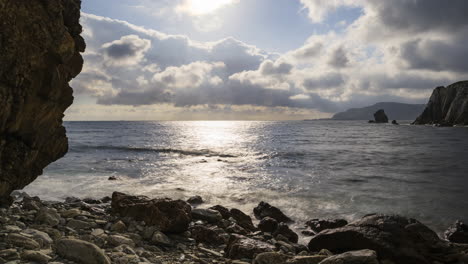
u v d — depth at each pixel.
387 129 138.50
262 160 35.09
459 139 71.06
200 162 32.94
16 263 4.38
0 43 6.00
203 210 11.63
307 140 72.50
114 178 21.28
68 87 8.49
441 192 18.44
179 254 7.22
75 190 17.61
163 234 8.20
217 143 63.25
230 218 11.91
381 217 7.98
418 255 6.79
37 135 8.00
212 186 19.73
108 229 8.20
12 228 6.03
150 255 6.56
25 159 7.68
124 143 59.16
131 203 9.89
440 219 13.57
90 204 12.84
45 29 6.66
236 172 25.88
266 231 11.34
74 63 8.50
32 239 5.43
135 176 23.05
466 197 17.25
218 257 7.42
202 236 8.92
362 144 58.81
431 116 162.62
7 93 6.40
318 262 6.24
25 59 6.50
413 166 29.70
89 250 4.97
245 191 18.36
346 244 7.73
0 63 6.10
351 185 20.36
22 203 10.81
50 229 6.66
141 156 38.16
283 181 21.73
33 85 6.94
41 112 7.66
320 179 22.58
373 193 18.05
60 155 9.60
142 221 8.91
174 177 22.95
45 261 4.65
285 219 13.12
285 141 69.31
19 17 6.20
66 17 7.98
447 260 6.89
